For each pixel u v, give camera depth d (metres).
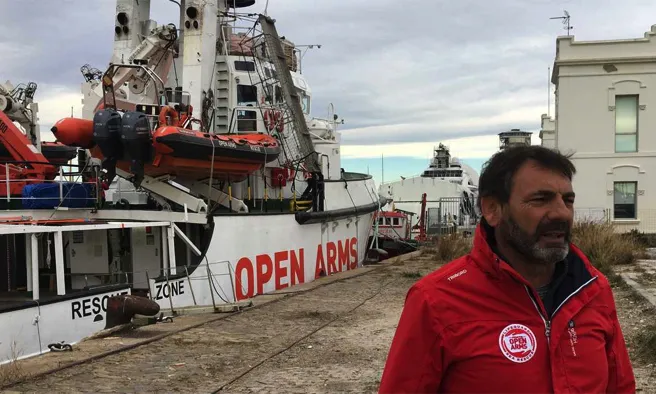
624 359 2.11
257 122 13.80
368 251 18.53
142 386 5.57
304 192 14.84
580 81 19.17
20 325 7.48
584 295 1.96
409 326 1.97
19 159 11.84
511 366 1.82
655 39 18.75
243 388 5.51
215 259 10.83
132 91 12.94
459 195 34.59
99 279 10.81
